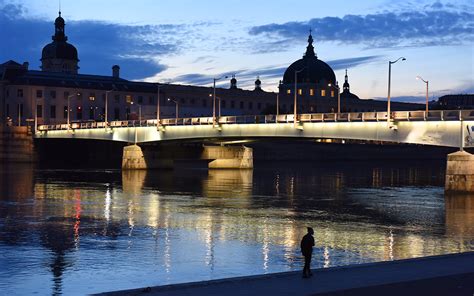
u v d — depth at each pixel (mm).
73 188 89250
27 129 166375
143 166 131000
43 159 169375
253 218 59094
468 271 28297
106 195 79750
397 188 95812
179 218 58844
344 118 85438
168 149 133625
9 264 38000
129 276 35156
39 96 198750
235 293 24328
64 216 59688
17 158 165625
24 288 32312
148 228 52656
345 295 23734
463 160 77062
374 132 81625
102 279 34438
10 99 196000
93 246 44156
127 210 64688
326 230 51938
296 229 52406
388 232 51219
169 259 39719
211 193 83938
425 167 171125
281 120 94312
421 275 27406
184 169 141000
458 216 60938
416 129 77562
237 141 121938
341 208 67500
